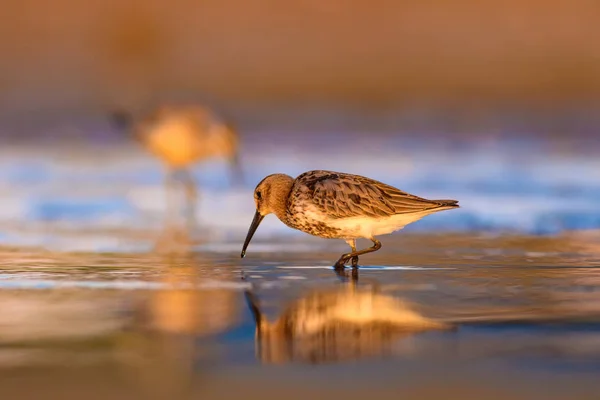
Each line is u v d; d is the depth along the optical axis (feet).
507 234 44.42
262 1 117.50
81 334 24.64
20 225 47.96
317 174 35.86
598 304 28.27
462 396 19.84
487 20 114.73
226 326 25.59
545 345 23.61
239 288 30.94
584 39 112.88
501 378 21.01
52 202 55.57
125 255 38.40
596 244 41.29
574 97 102.83
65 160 74.02
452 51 112.98
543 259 37.19
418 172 65.26
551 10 113.80
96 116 95.91
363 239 43.11
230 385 20.61
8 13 112.37
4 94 101.19
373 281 32.32
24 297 29.19
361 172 65.62
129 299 28.96
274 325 25.77
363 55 113.29
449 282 32.14
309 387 20.39
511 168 66.95
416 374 21.29
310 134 87.04
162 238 43.70
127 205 55.67
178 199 58.23
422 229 46.06
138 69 111.04
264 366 21.93
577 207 51.98
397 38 114.62
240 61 112.68
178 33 114.01
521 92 104.37
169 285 31.40
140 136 62.54
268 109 98.32
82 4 113.50
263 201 36.24
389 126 90.02
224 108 98.73
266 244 41.86
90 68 109.19
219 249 40.22
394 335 24.75
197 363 22.12
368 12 116.16
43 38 111.86
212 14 115.24
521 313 27.09
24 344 23.61
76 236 44.19
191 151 60.90
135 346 23.52
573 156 72.95
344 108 98.32
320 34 115.34
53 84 105.40
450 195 56.18
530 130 86.43
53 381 20.77
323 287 31.19
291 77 110.11
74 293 29.89
